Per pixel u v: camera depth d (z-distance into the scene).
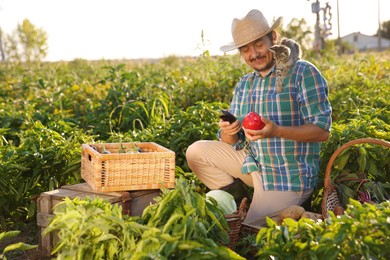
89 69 21.02
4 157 5.49
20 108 10.19
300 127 4.43
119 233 3.59
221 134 5.04
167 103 8.18
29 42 25.44
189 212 3.38
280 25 4.66
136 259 3.07
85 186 4.68
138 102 7.56
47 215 4.47
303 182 4.62
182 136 6.18
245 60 4.76
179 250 3.16
